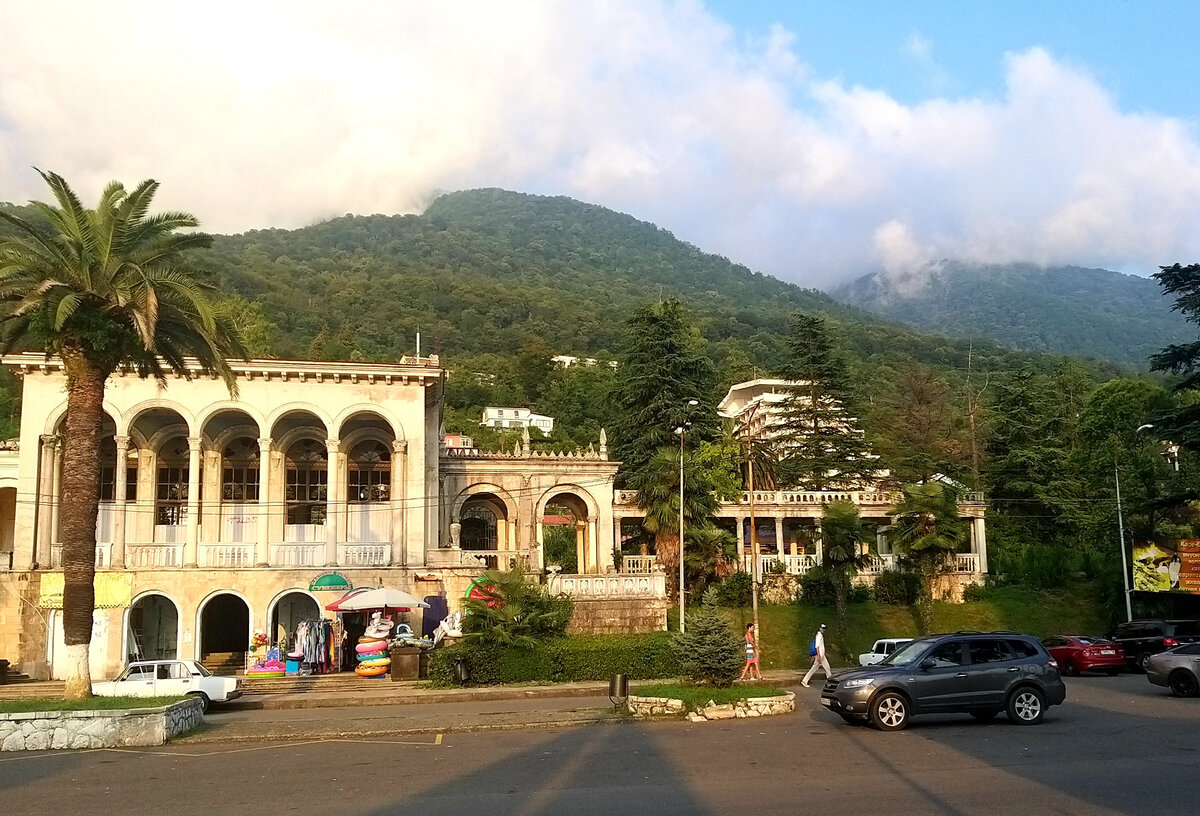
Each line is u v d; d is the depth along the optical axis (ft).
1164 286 122.72
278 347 366.43
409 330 544.21
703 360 171.01
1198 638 111.45
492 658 100.37
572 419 360.69
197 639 114.01
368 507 134.62
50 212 75.10
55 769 51.72
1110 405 187.52
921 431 224.33
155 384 119.24
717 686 74.74
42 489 115.24
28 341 78.02
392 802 40.93
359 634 119.24
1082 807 37.47
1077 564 168.55
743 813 37.42
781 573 152.76
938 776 44.29
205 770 50.37
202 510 129.49
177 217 79.20
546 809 38.78
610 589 120.88
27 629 110.32
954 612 149.69
